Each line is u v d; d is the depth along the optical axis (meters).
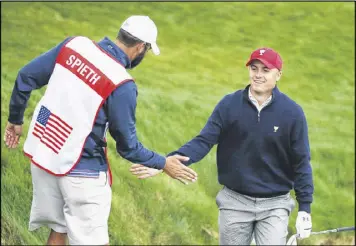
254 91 18.58
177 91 44.50
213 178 39.12
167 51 49.31
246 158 19.02
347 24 58.00
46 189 14.55
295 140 18.70
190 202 37.47
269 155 18.92
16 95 14.66
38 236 31.61
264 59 18.09
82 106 14.02
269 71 18.20
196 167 38.88
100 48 14.40
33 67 14.45
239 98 18.81
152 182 36.75
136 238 34.75
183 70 47.50
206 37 52.03
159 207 36.34
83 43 14.37
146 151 15.09
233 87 47.31
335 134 47.09
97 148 14.38
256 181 19.17
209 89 46.09
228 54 51.00
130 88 14.15
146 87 43.69
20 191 32.22
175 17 53.12
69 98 14.01
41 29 45.84
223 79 47.84
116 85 13.98
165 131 40.44
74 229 14.44
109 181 14.84
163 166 15.48
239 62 50.41
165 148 39.62
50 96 14.17
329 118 48.41
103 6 51.16
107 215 14.70
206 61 49.41
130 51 14.66
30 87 14.55
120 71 14.16
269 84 18.31
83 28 47.81
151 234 35.47
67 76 14.13
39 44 44.00
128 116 14.21
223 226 19.94
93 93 13.98
